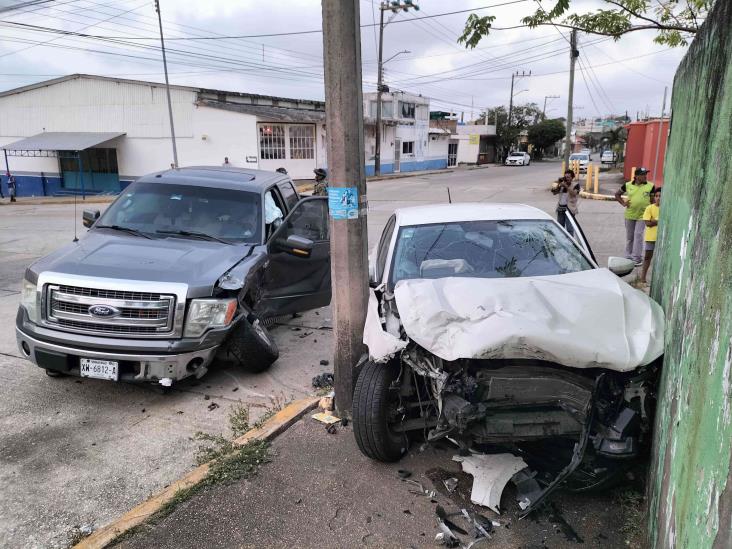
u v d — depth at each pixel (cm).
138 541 304
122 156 3188
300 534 310
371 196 2577
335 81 395
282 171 874
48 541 308
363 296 425
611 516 321
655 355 309
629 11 623
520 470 345
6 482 360
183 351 450
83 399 479
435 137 5303
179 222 596
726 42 220
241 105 3053
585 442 304
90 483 361
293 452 392
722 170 206
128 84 3062
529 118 8031
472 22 561
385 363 360
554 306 334
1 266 1052
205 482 352
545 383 312
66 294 452
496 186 3030
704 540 170
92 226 605
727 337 170
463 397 317
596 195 2264
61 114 3278
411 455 385
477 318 318
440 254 439
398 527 315
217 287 473
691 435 204
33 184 3469
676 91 438
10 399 477
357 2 394
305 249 577
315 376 532
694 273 245
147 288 448
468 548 298
